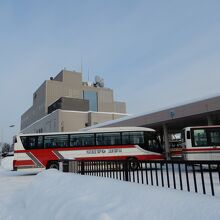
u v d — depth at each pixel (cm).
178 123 2662
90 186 603
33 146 1950
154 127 3009
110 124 3136
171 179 1245
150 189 475
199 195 405
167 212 365
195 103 2102
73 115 4922
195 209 350
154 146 1914
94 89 7894
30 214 617
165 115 2397
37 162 1923
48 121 5197
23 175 2077
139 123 2705
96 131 1947
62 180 749
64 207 515
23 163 1927
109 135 1933
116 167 771
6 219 639
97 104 7844
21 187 1255
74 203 509
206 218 321
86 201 500
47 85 6875
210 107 1973
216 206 344
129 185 533
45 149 1941
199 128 1666
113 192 512
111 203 454
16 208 739
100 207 446
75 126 4891
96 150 1912
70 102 5781
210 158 1612
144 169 692
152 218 362
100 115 5141
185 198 395
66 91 7106
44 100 6838
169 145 2833
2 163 3653
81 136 1948
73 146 1934
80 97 7369
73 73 7331
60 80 7269
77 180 698
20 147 1952
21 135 1972
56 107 5919
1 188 1247
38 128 5775
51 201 598
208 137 1642
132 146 1900
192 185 1027
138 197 447
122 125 2941
